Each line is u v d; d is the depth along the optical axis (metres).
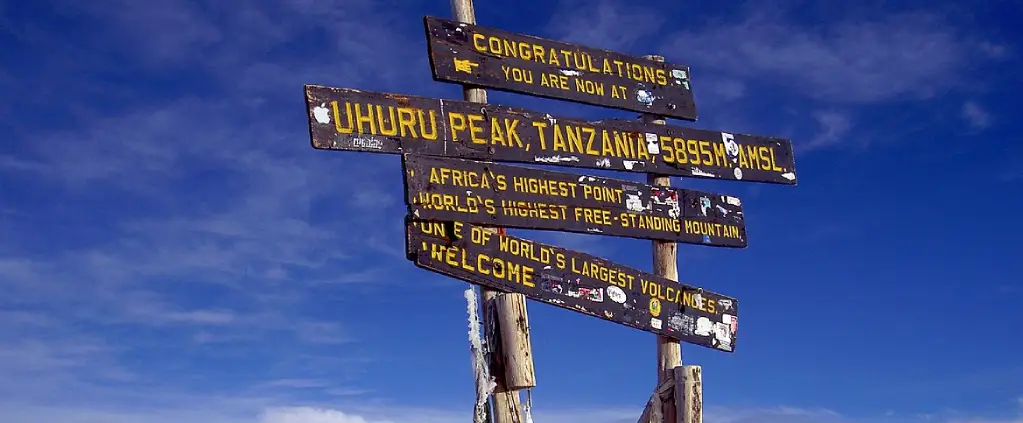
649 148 7.67
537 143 7.12
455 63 6.96
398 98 6.64
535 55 7.37
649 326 7.40
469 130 6.85
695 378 7.07
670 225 7.68
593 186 7.31
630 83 7.80
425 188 6.51
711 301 7.81
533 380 6.60
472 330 6.71
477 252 6.64
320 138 6.30
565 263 7.05
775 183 8.30
